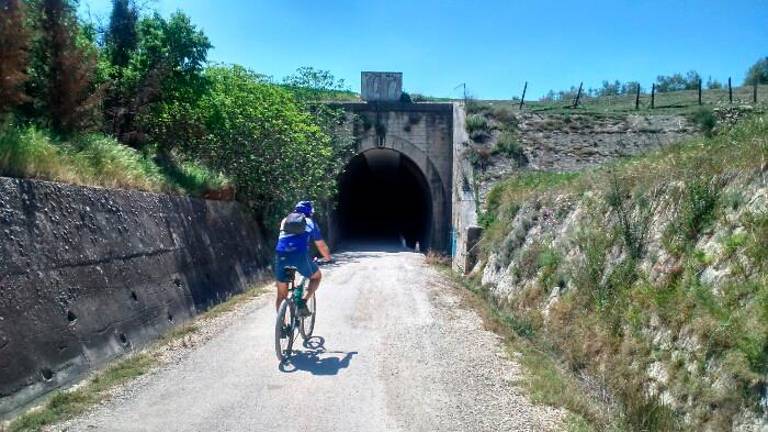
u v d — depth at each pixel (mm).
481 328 9930
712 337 5488
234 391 6078
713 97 33156
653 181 8469
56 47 9812
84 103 10438
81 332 6801
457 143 26094
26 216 6418
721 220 6473
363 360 7391
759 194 6051
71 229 7254
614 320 7523
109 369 6719
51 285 6512
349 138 27984
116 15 13188
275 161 18250
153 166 11680
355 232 44469
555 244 11148
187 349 7754
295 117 19359
